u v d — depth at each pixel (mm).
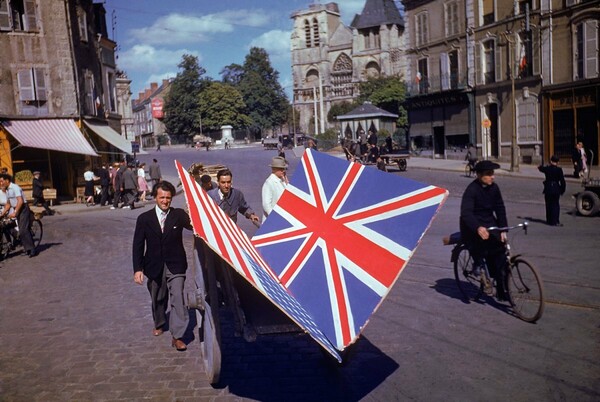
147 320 7547
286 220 5723
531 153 33281
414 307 7605
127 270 10922
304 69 95750
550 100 31562
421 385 5191
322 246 5285
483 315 7141
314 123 95250
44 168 27734
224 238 4727
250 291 5363
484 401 4816
